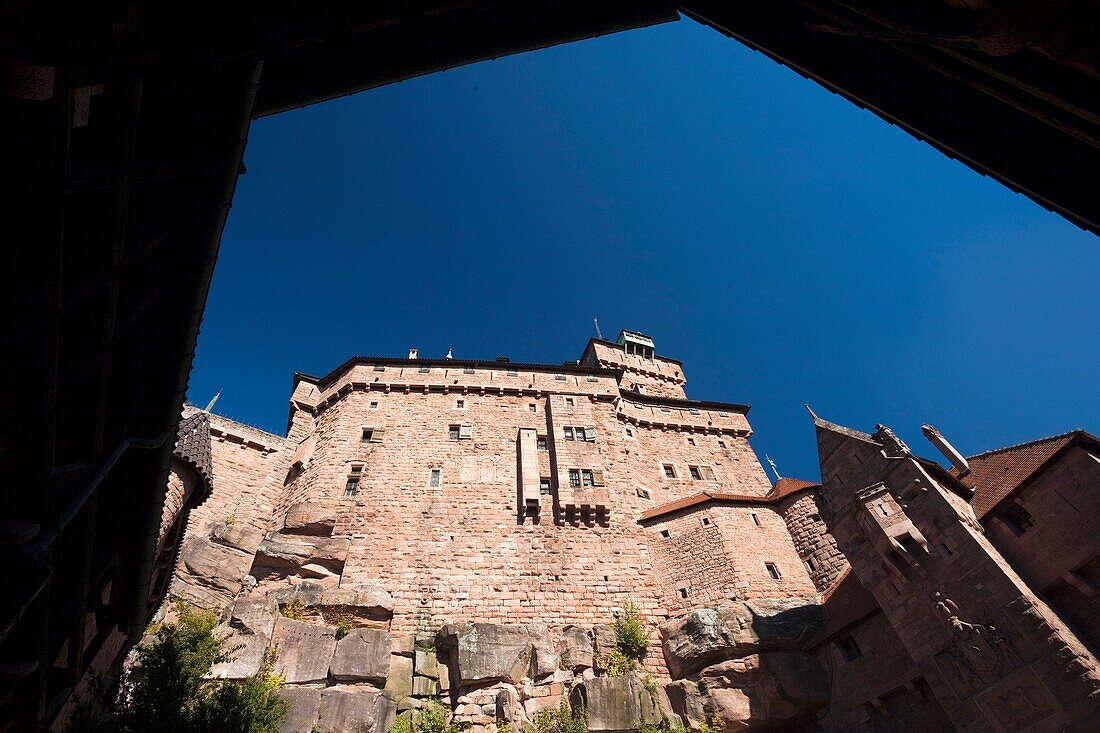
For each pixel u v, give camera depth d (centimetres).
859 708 2311
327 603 2639
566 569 3075
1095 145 589
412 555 3003
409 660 2512
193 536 2864
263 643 2312
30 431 557
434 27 940
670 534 3344
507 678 2433
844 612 2541
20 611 479
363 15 715
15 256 473
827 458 2734
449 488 3362
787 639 2619
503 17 951
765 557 3161
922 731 2080
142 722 1383
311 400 4128
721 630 2656
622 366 5547
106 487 991
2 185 437
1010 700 1770
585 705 2364
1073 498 1944
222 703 1541
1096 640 1777
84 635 1022
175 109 662
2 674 676
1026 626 1798
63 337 637
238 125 681
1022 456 2264
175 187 703
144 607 1384
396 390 3978
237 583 2728
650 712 2381
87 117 530
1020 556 2042
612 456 3800
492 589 2917
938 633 2030
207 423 1914
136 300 739
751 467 4281
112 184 534
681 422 4475
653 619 2942
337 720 2133
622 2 978
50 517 657
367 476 3372
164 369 879
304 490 3331
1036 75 534
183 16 516
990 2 456
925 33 561
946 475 2373
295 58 930
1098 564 1834
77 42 429
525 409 3988
